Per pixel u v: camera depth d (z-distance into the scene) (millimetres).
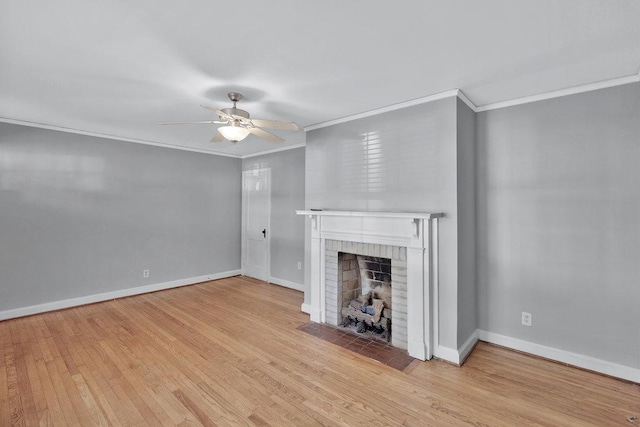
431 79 2496
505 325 3004
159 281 4992
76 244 4195
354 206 3371
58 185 4047
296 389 2326
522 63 2238
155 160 4938
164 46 1996
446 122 2734
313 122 3684
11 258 3727
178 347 2990
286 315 3875
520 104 2906
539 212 2820
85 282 4270
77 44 1967
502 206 3004
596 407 2115
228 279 5742
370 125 3240
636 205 2416
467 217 2926
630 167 2436
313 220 3688
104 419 2002
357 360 2760
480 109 3111
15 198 3750
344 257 3566
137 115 3467
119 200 4570
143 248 4816
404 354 2869
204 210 5535
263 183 5652
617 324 2486
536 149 2832
